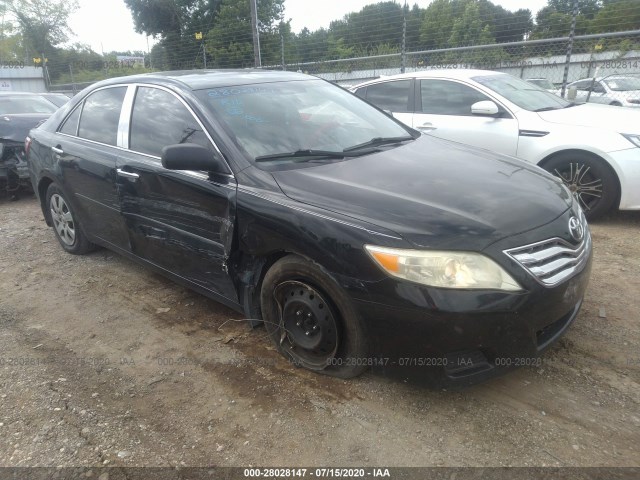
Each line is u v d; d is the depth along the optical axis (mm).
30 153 4945
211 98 3371
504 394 2668
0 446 2480
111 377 2996
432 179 2855
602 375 2783
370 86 6793
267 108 3455
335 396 2703
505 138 5562
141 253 3840
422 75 6371
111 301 3969
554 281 2447
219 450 2404
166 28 33531
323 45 16531
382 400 2652
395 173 2926
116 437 2510
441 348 2328
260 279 3031
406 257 2312
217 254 3102
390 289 2344
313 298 2697
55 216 4934
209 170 3029
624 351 2977
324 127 3482
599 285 3828
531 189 2834
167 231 3441
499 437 2385
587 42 12453
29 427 2598
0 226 6156
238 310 3229
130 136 3781
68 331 3561
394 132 3793
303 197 2717
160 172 3381
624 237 4836
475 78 6027
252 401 2717
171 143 3420
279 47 17703
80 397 2820
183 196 3246
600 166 5051
